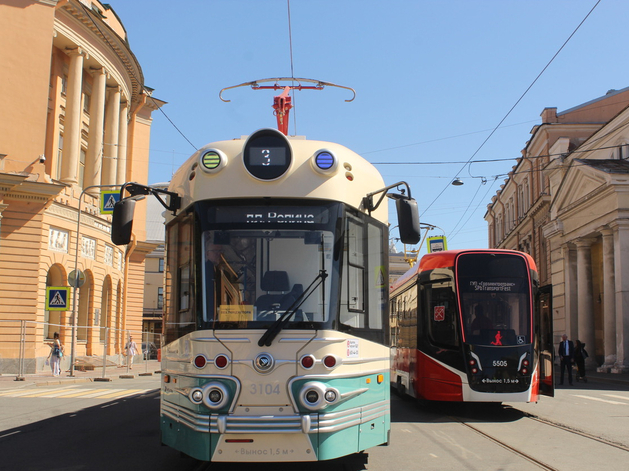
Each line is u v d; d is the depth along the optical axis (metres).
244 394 5.72
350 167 6.68
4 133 26.58
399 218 6.33
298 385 5.75
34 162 26.83
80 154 32.56
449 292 12.09
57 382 22.11
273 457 5.61
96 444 8.72
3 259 25.94
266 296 5.98
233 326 5.86
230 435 5.64
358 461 7.40
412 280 13.66
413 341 13.17
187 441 5.93
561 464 7.32
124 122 37.78
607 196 28.81
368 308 6.65
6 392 17.59
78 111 30.58
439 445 8.54
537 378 11.74
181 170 7.09
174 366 6.42
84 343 31.36
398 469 6.99
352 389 6.05
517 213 50.66
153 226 62.12
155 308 59.31
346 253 6.29
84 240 31.31
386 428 6.82
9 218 26.23
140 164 41.62
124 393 17.05
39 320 26.59
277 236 6.15
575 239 32.84
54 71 30.30
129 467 7.21
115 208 6.36
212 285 6.04
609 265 28.91
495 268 12.09
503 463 7.35
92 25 30.94
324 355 5.84
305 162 6.39
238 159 6.39
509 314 11.84
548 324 12.41
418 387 12.45
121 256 37.41
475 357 11.56
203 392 5.74
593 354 31.69
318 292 6.00
